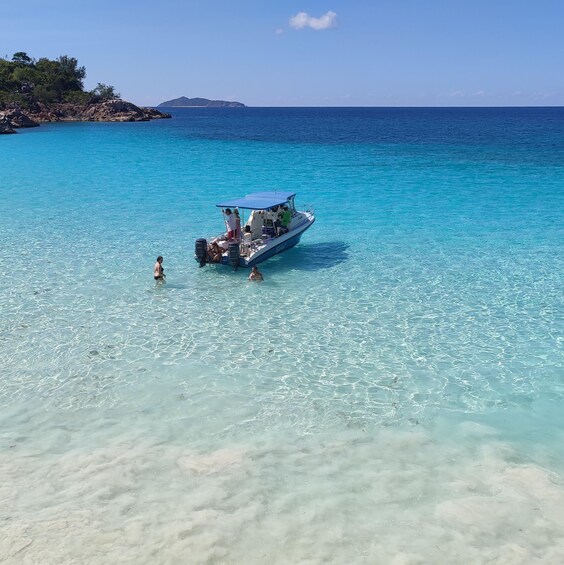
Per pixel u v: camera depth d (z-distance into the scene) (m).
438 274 19.91
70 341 14.58
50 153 61.66
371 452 9.91
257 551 7.36
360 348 14.30
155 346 14.36
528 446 10.12
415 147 70.88
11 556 7.15
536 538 7.64
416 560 7.20
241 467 9.38
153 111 171.75
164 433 10.53
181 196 35.47
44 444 10.13
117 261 21.47
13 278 19.31
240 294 18.09
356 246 23.73
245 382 12.56
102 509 8.20
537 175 43.66
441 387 12.38
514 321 15.87
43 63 158.00
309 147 71.44
